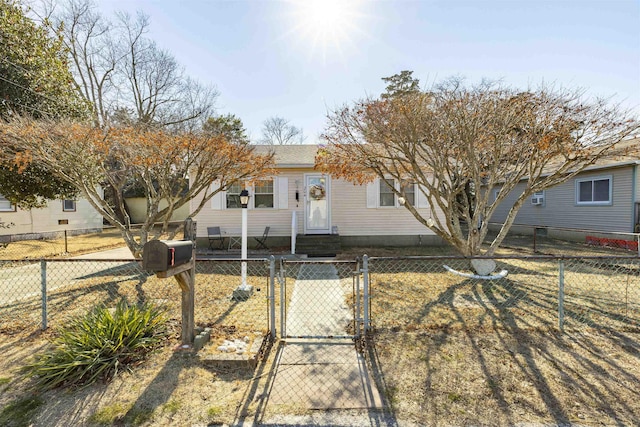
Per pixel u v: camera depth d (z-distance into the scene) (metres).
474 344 3.38
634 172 10.24
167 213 6.72
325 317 4.33
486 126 5.67
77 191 8.68
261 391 2.58
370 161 6.58
